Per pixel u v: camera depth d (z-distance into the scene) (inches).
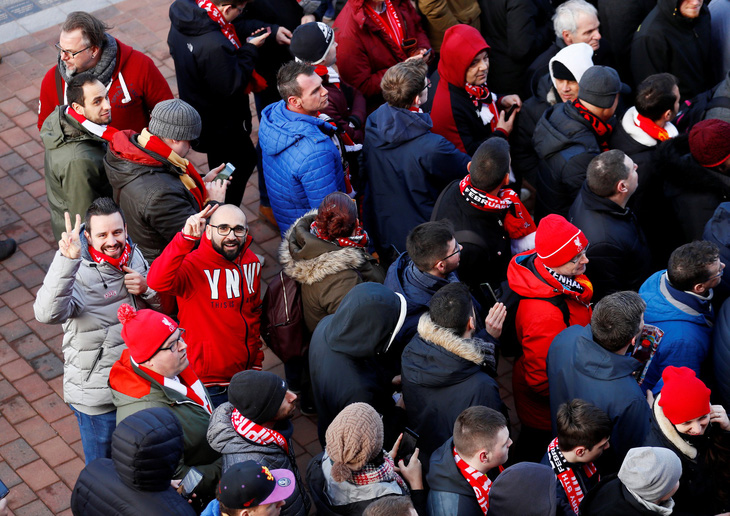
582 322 180.7
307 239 181.9
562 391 164.7
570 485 150.5
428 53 270.5
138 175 195.0
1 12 375.6
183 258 175.8
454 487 141.9
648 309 179.3
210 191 211.3
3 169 301.9
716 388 178.4
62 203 212.2
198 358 188.9
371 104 269.3
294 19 279.9
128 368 159.8
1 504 156.7
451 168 215.5
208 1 239.1
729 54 264.1
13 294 258.4
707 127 197.9
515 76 276.7
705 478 151.9
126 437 134.0
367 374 165.2
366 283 163.8
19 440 218.4
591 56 228.5
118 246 174.7
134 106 233.9
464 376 155.1
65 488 206.4
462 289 157.8
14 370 236.7
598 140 219.0
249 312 190.4
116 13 370.6
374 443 135.9
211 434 149.1
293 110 217.5
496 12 268.8
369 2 257.6
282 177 215.0
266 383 145.9
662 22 253.3
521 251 207.9
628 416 155.1
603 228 192.9
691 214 208.4
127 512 134.9
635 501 134.7
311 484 146.9
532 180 255.6
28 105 327.9
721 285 189.9
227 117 249.8
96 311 175.8
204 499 157.3
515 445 201.6
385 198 220.4
